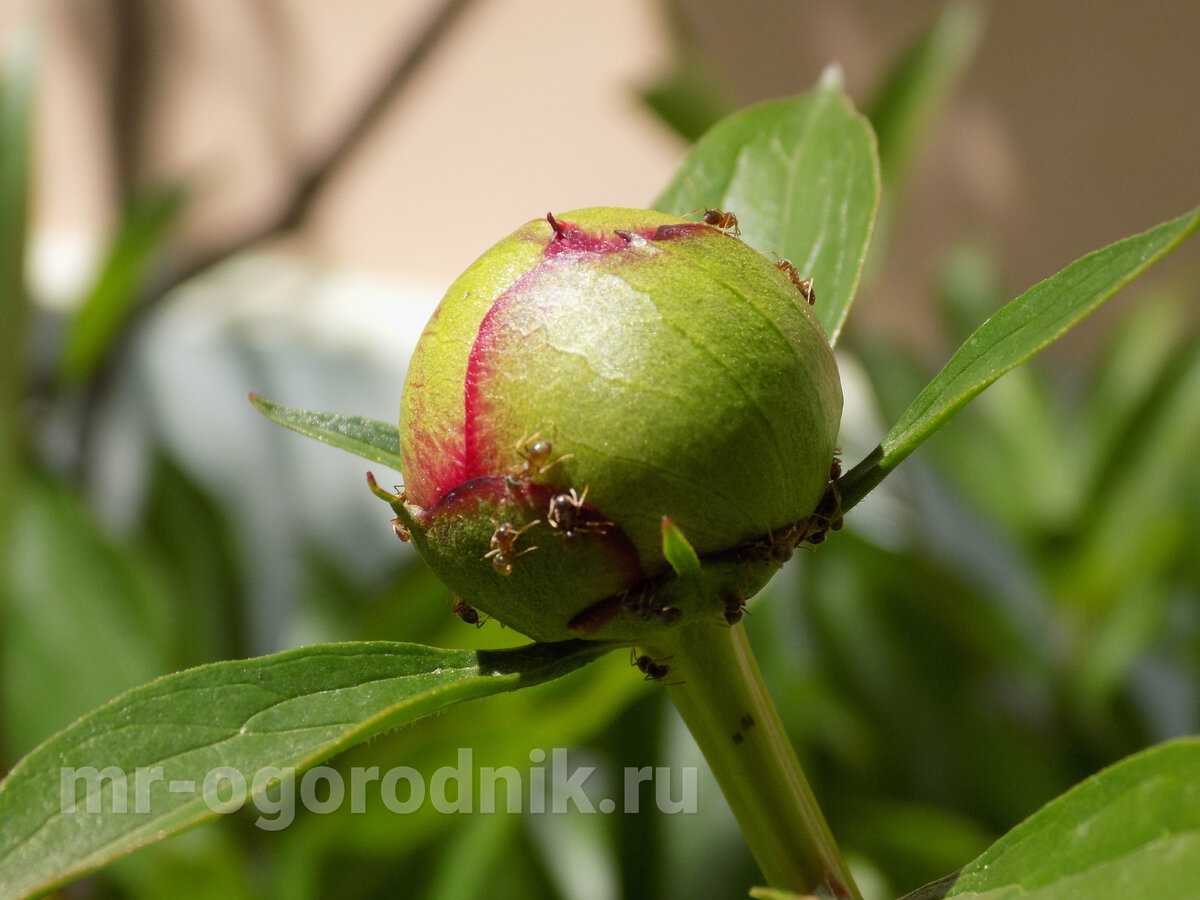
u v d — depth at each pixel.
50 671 0.43
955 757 0.46
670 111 0.44
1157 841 0.21
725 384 0.23
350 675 0.23
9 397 0.39
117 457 0.83
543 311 0.23
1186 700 0.59
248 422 0.83
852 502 0.23
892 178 0.37
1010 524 0.47
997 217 0.66
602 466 0.23
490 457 0.23
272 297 0.85
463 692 0.23
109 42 0.88
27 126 0.40
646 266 0.23
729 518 0.23
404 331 0.80
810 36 0.68
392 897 0.35
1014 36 0.65
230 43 0.84
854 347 0.46
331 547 0.79
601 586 0.23
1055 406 0.52
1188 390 0.43
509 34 0.77
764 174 0.27
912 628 0.47
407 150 0.81
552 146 0.77
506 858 0.40
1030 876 0.22
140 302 0.59
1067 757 0.45
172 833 0.22
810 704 0.46
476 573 0.23
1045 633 0.57
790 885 0.24
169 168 0.87
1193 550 0.44
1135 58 0.62
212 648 0.54
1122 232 0.63
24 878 0.22
